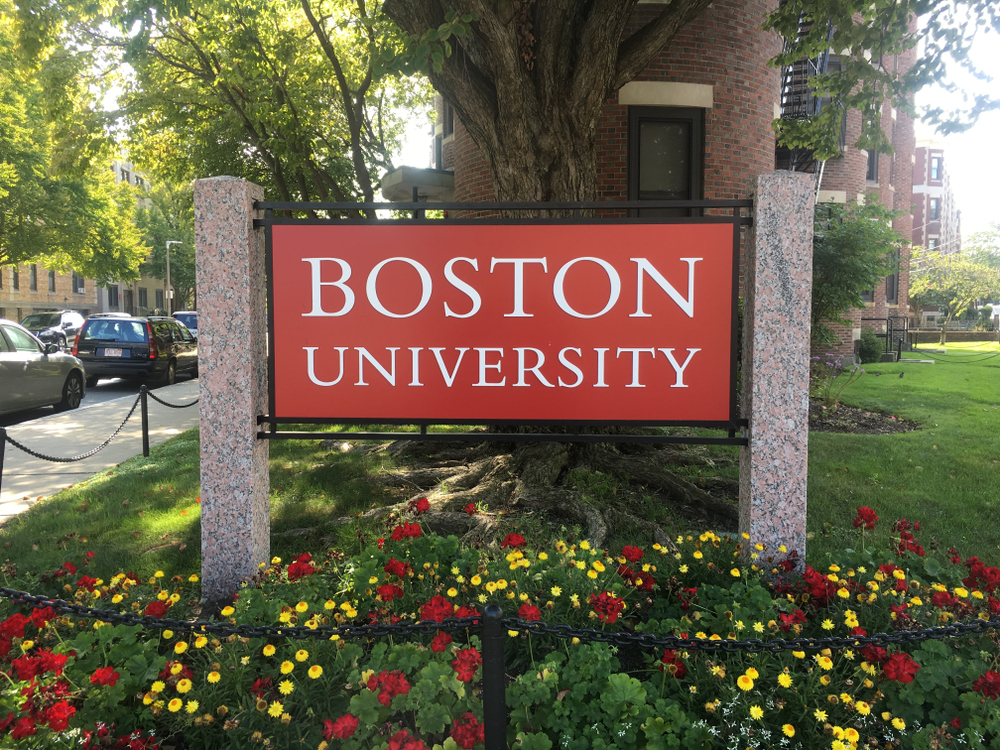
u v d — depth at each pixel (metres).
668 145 9.42
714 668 2.48
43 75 12.46
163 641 3.08
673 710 2.37
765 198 3.60
